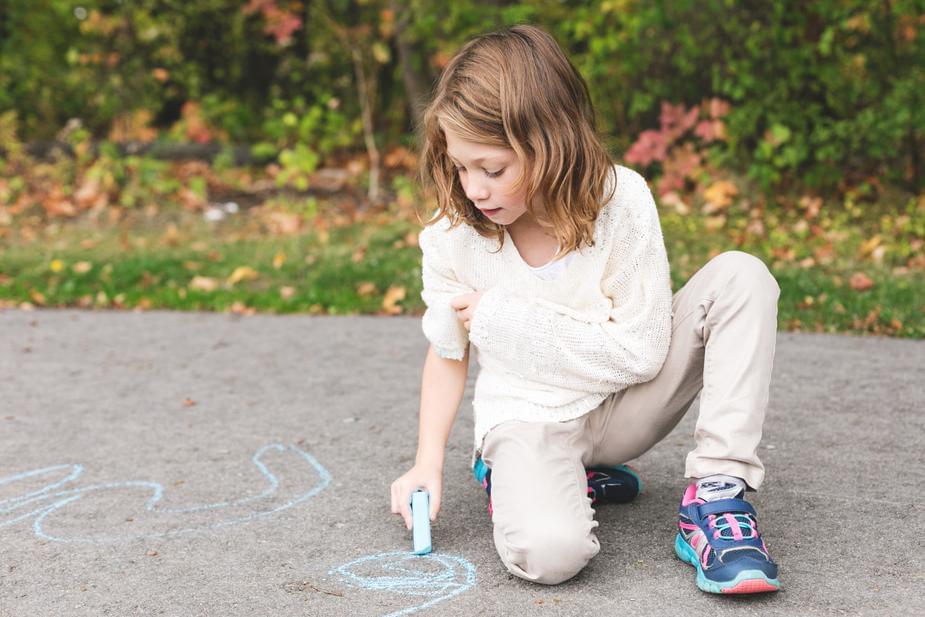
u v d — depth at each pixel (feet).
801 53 19.48
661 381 7.27
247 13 25.18
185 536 7.91
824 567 6.87
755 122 19.98
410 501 7.46
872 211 19.22
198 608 6.67
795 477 8.61
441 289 7.59
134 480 9.22
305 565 7.29
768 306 6.83
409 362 13.17
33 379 12.89
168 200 25.64
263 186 26.89
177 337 14.97
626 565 7.02
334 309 16.25
